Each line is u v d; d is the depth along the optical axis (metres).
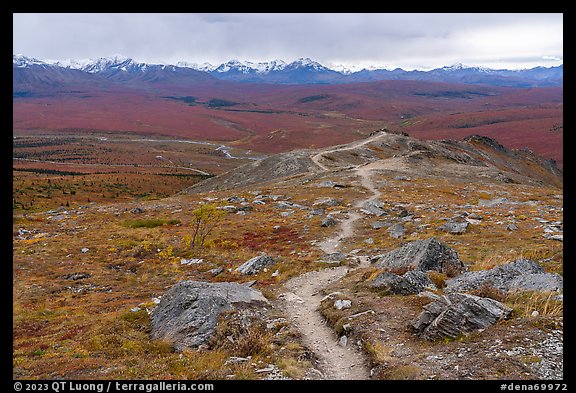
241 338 17.88
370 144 162.38
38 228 59.00
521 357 13.72
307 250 41.75
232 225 56.34
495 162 168.25
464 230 42.16
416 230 45.03
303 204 69.88
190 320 19.70
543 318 15.85
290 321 20.94
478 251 33.81
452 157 145.50
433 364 14.15
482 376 13.02
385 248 39.12
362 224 52.41
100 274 37.50
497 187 87.44
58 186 159.88
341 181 93.19
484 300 17.36
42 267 39.31
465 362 13.97
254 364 15.68
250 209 67.44
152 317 22.23
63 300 30.36
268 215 62.34
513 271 21.98
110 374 15.19
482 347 14.71
